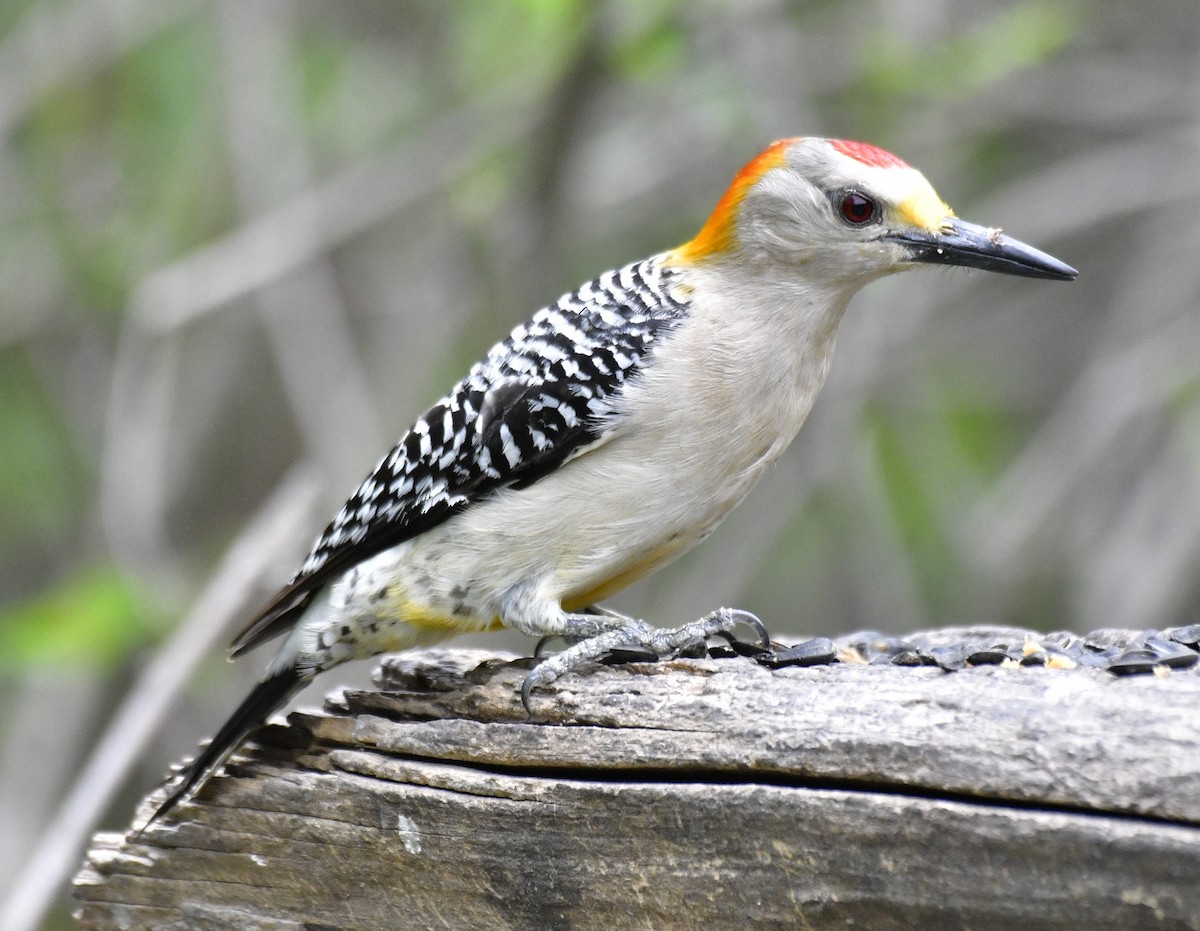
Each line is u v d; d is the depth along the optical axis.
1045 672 5.67
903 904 5.34
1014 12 14.68
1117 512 14.64
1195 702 5.26
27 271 14.94
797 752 5.58
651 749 5.91
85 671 11.95
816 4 15.21
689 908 5.77
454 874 6.24
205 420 15.73
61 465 15.21
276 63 14.41
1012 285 15.94
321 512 13.04
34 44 14.73
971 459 15.84
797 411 7.35
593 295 7.33
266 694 7.24
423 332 14.83
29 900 9.13
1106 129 15.45
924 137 14.87
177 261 14.46
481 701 6.42
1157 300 14.63
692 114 14.17
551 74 12.73
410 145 14.59
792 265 7.20
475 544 7.08
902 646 7.10
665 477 7.05
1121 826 5.00
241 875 6.64
